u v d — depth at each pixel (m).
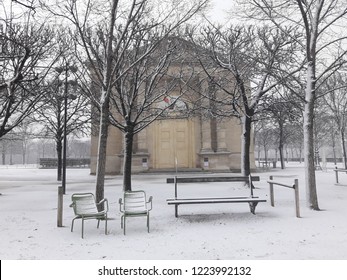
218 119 23.78
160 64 15.25
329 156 72.38
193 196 13.45
